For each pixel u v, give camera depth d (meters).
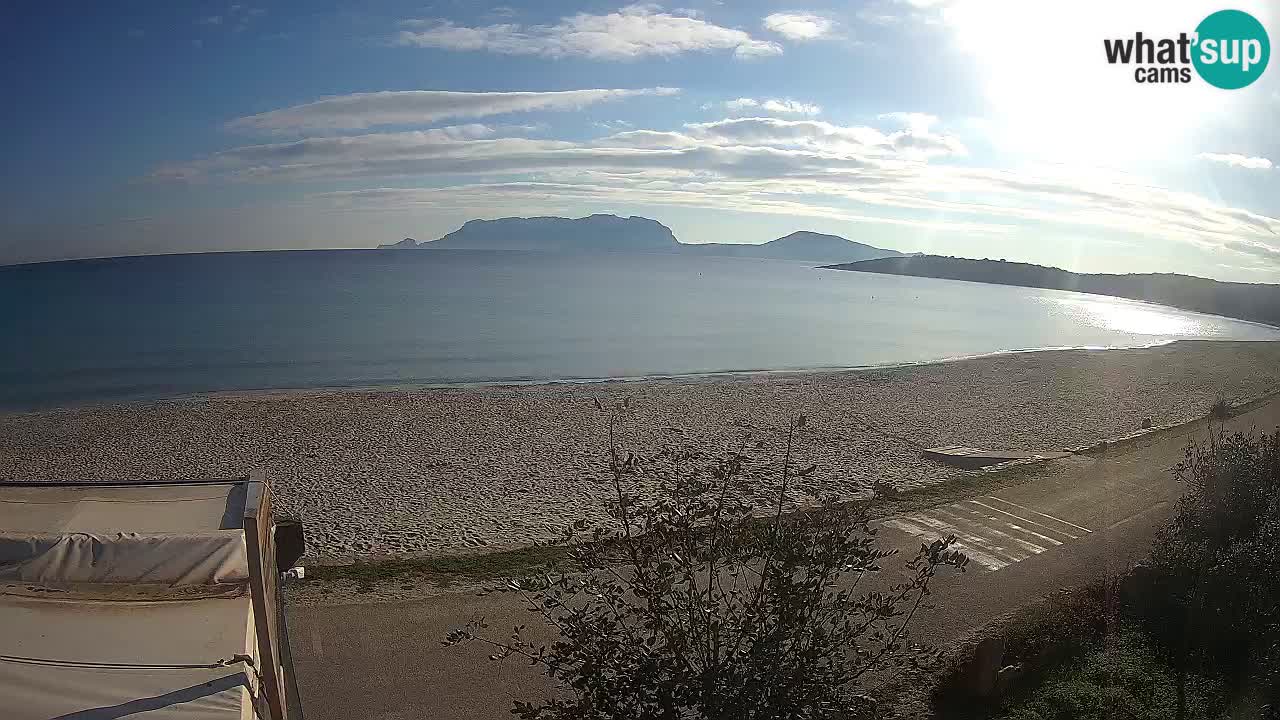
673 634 5.17
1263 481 12.59
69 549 6.02
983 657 9.06
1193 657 9.52
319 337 56.62
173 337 55.69
